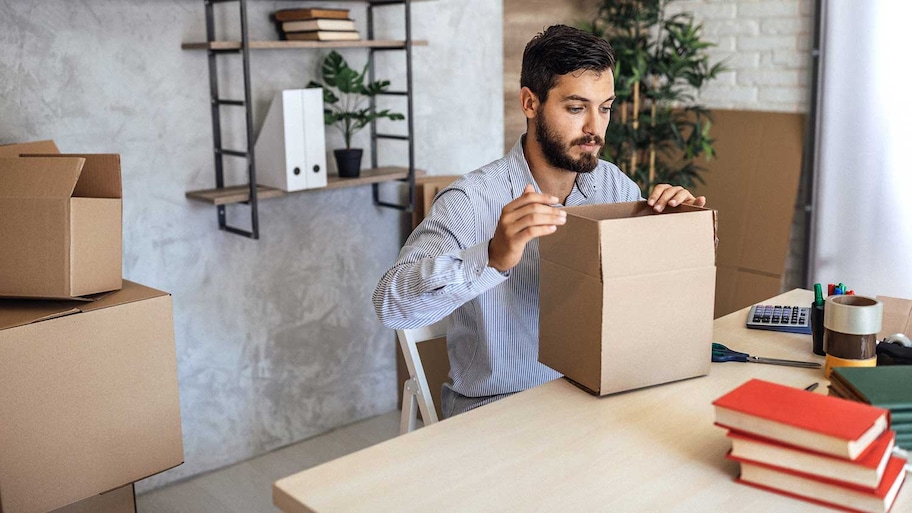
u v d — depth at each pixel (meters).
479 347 1.69
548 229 1.25
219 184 2.55
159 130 2.41
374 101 2.89
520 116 3.49
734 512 0.99
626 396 1.33
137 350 1.74
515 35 3.39
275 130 2.49
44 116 2.20
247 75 2.33
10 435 1.58
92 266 1.71
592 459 1.12
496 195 1.70
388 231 3.06
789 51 3.46
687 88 3.82
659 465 1.10
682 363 1.37
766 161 3.56
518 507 1.01
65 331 1.63
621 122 3.52
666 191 1.50
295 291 2.82
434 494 1.04
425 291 1.37
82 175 1.78
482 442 1.18
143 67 2.35
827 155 3.34
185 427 2.62
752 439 1.03
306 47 2.49
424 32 3.04
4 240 1.67
